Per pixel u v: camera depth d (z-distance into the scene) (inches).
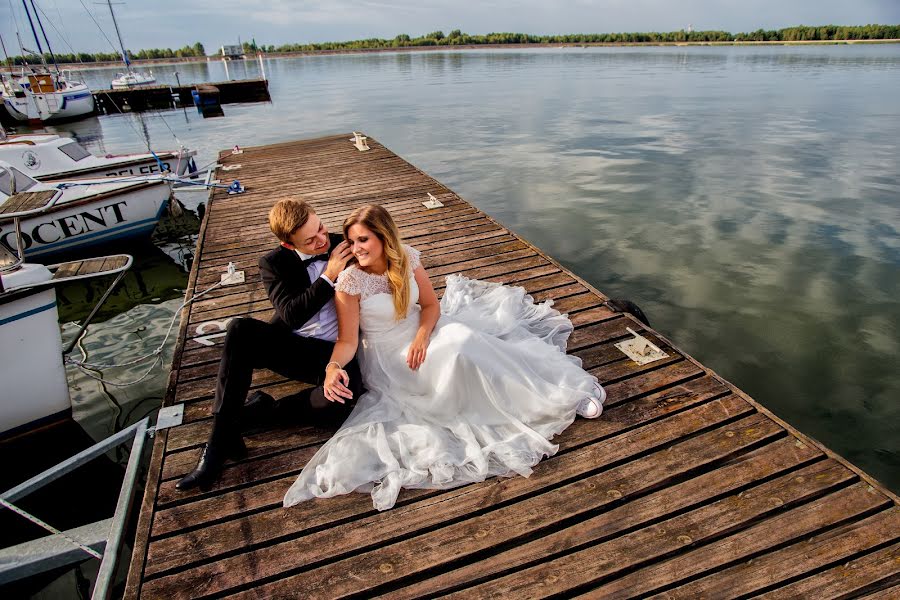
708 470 97.9
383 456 97.2
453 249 209.6
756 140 580.4
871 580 76.8
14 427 158.2
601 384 122.6
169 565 82.3
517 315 137.0
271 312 165.9
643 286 245.3
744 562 80.7
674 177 437.4
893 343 196.1
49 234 285.4
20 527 132.7
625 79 1338.6
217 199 302.8
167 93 1096.2
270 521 89.8
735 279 250.7
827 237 300.4
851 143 554.9
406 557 82.9
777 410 161.2
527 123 729.0
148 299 258.5
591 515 89.8
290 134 703.1
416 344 101.0
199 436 111.3
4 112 897.5
